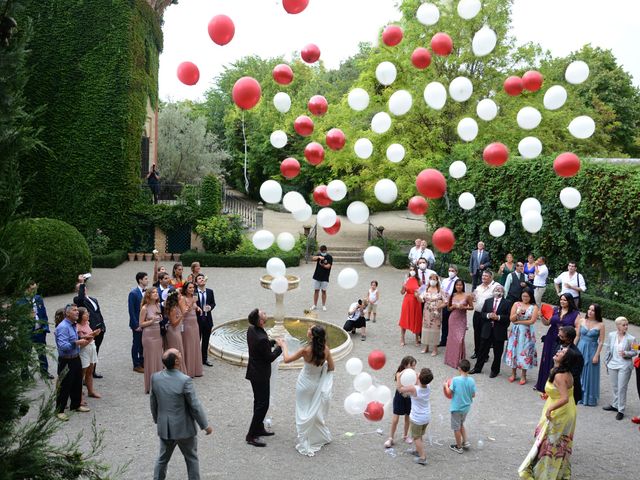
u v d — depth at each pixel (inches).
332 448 286.8
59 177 832.9
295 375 387.5
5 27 141.6
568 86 945.5
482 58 789.9
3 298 149.7
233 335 463.8
